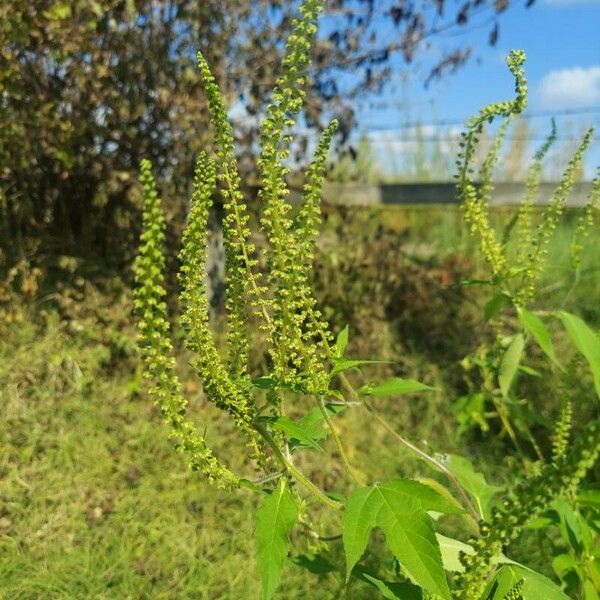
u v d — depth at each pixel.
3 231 5.04
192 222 1.50
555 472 1.41
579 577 2.23
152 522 3.58
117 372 4.54
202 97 5.08
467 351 5.21
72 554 3.31
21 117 4.82
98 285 5.04
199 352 1.58
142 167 1.30
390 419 4.65
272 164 1.55
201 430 4.21
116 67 5.01
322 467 4.07
